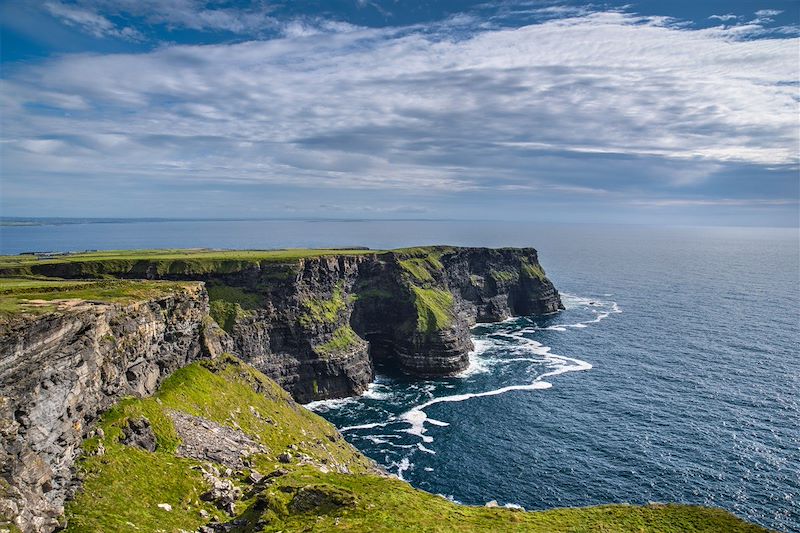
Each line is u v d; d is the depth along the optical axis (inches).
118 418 2433.6
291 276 7130.9
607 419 5349.4
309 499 2066.9
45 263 6328.7
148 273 6697.8
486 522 2011.6
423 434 5285.4
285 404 4301.2
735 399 5674.2
